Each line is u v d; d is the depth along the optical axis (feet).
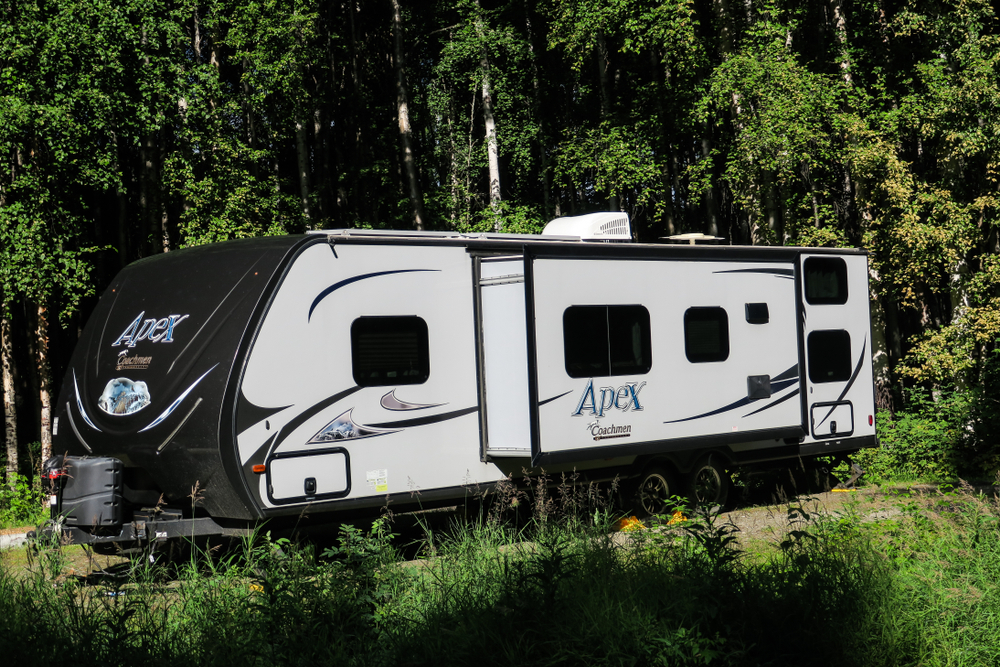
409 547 30.27
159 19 52.08
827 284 39.40
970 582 17.84
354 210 87.86
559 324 30.14
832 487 41.65
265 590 17.02
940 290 62.44
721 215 94.99
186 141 57.41
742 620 16.21
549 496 31.01
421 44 98.07
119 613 16.37
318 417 26.76
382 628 16.62
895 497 28.27
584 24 65.10
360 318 27.81
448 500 29.45
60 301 51.78
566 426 30.09
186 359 26.50
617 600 16.90
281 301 26.45
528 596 16.81
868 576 17.54
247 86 68.03
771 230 60.75
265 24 63.36
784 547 19.08
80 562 28.32
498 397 30.12
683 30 61.87
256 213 61.16
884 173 55.57
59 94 46.32
